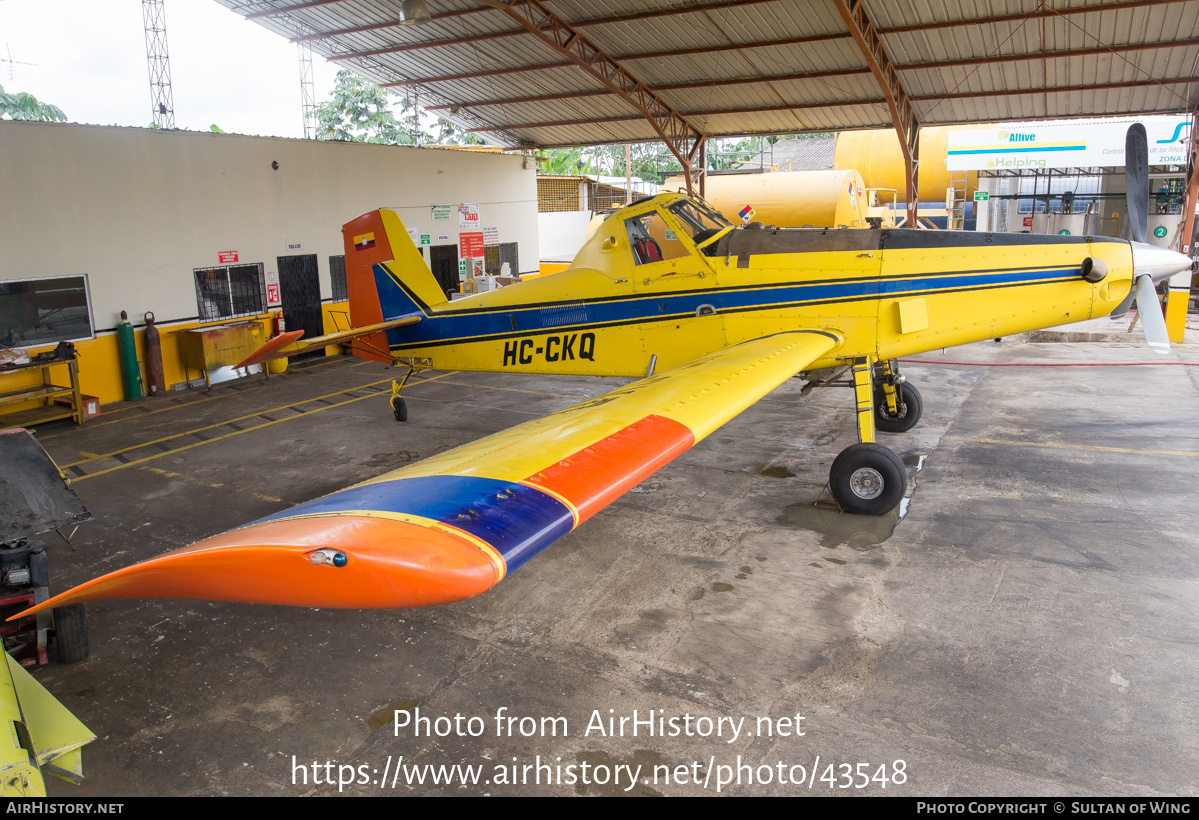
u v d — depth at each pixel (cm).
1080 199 1939
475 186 1582
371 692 377
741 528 561
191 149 1087
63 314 975
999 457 690
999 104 1320
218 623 450
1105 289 570
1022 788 295
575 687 374
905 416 776
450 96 1617
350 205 1325
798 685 367
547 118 1670
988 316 581
